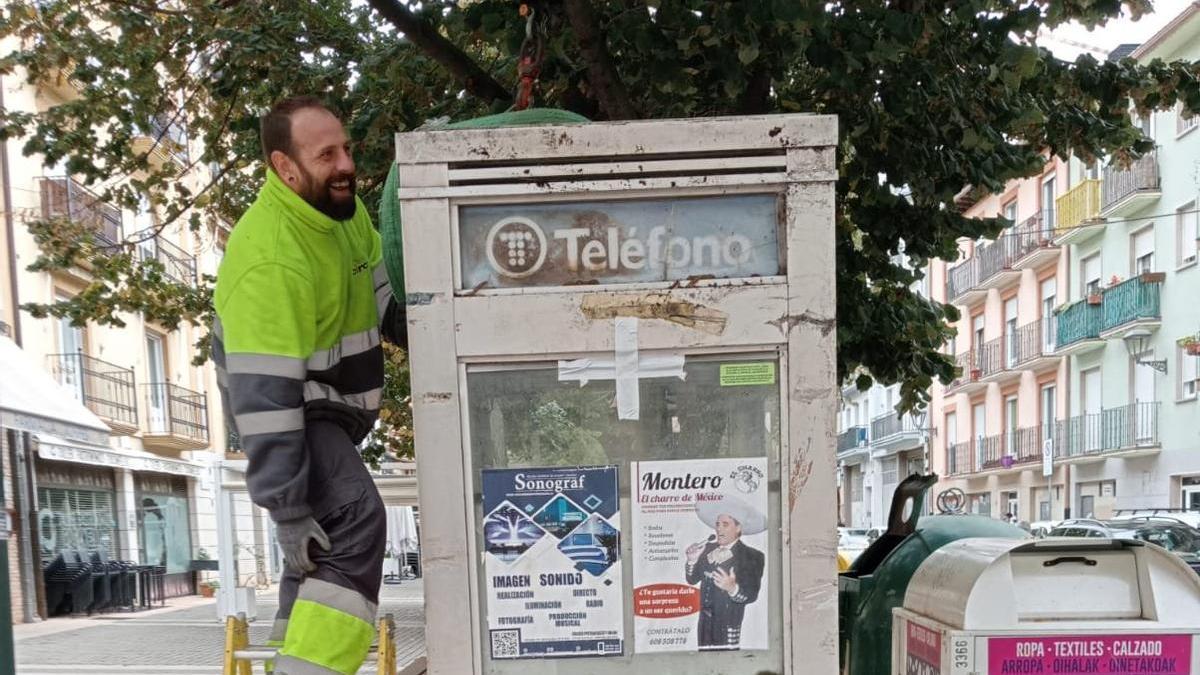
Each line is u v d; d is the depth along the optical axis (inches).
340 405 96.3
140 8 228.7
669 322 80.0
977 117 161.2
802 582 79.5
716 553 80.7
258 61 206.1
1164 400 876.6
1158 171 886.4
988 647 92.1
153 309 316.5
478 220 80.7
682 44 139.4
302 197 90.1
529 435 80.3
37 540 588.1
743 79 145.9
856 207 185.3
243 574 930.7
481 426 80.5
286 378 84.7
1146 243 916.6
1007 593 93.1
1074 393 1031.6
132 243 300.5
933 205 176.9
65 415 367.9
